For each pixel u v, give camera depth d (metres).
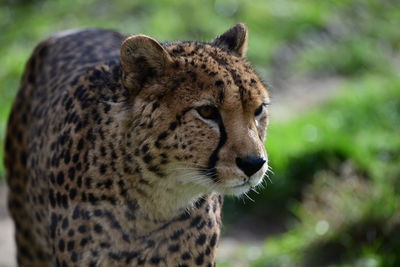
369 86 23.20
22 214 12.39
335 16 28.52
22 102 12.45
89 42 12.10
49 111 11.02
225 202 17.98
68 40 12.30
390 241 15.43
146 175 9.30
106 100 9.75
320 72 25.58
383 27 28.61
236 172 9.05
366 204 16.14
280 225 17.44
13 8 29.44
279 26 27.25
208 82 9.05
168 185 9.35
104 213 9.60
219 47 9.94
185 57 9.33
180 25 26.45
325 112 21.53
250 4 27.86
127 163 9.35
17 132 12.34
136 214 9.59
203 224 9.88
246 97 9.10
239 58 9.62
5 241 16.86
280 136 19.50
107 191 9.54
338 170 18.09
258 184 9.63
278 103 23.53
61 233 9.87
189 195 9.53
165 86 9.16
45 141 10.82
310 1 29.27
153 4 27.61
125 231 9.64
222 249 16.52
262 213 17.77
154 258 9.73
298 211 17.14
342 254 15.59
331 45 26.91
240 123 9.11
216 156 9.11
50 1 29.27
